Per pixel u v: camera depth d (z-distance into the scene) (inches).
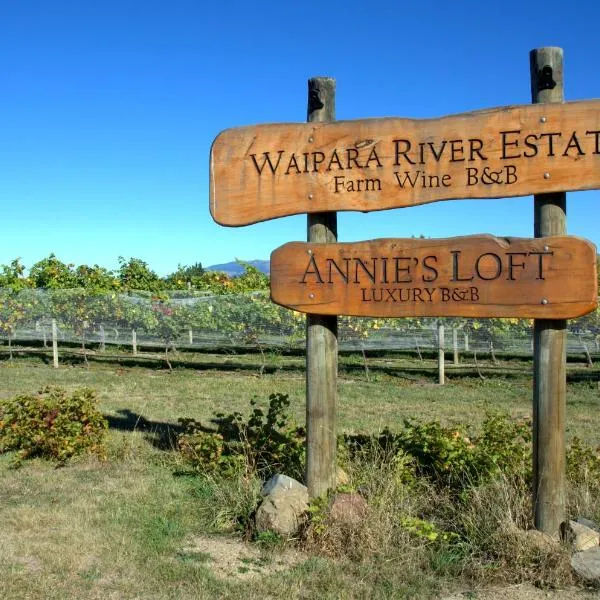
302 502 192.9
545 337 179.6
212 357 692.1
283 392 481.1
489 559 174.1
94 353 712.4
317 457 201.2
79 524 198.4
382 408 420.5
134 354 703.1
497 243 181.5
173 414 388.5
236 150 204.1
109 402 428.8
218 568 173.2
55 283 709.9
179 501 219.1
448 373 580.4
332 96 200.1
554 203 178.7
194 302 676.1
